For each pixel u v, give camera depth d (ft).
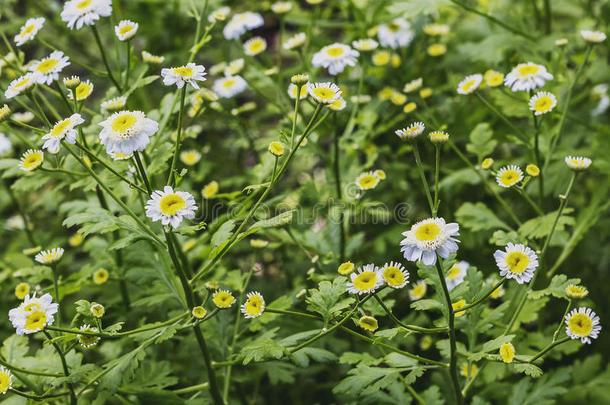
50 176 2.58
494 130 2.96
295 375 2.88
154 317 2.75
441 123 2.95
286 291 2.89
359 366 2.35
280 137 2.34
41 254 2.37
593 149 2.80
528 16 3.18
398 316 2.89
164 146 2.45
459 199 3.11
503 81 2.61
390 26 3.02
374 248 2.95
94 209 2.31
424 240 2.19
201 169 2.98
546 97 2.47
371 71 3.07
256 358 2.31
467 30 3.19
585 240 2.95
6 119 2.33
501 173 2.42
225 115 2.96
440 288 2.33
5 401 2.38
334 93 2.30
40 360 2.39
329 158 2.73
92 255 2.77
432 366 2.33
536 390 2.53
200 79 2.28
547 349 2.25
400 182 2.93
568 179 2.81
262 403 2.87
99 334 2.26
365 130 2.75
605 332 2.90
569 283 2.33
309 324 2.68
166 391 2.43
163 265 2.53
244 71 2.89
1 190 3.04
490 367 2.57
